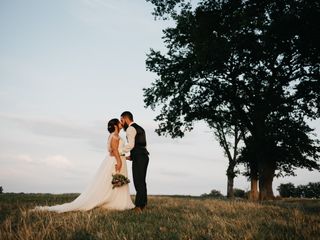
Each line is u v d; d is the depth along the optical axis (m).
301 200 21.64
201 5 20.09
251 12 17.95
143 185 6.96
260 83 22.11
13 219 5.00
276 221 5.00
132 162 7.09
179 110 23.06
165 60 23.03
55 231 4.00
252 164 28.45
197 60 19.97
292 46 19.28
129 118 7.54
